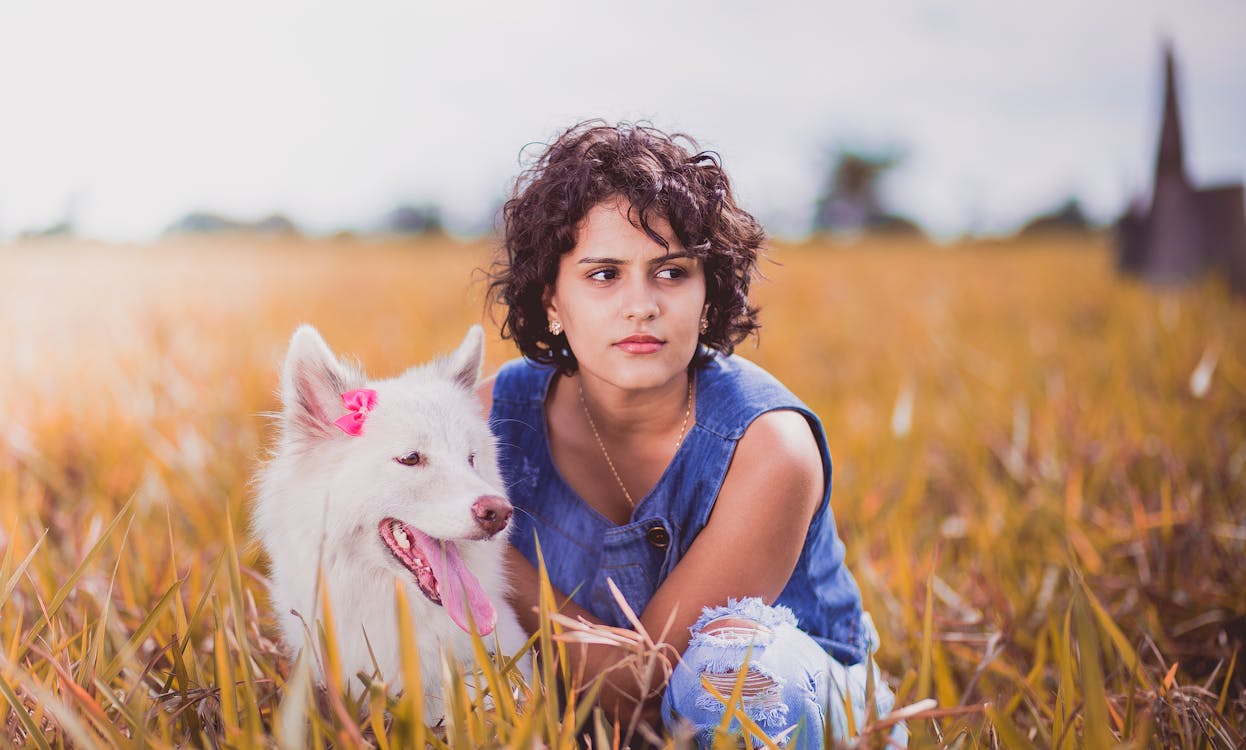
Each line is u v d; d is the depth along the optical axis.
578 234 2.48
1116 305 10.70
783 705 2.25
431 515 2.54
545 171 2.58
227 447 4.91
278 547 2.68
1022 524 4.30
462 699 2.01
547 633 2.06
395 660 2.53
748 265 2.70
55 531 3.91
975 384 7.07
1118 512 4.35
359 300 12.23
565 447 2.86
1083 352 8.20
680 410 2.68
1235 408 5.91
